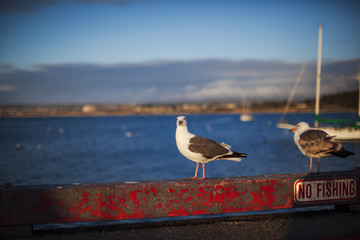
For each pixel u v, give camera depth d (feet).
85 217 15.79
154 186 16.31
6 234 15.66
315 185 18.10
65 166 86.74
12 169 80.53
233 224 17.70
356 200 18.70
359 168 19.86
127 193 16.10
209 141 17.95
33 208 15.40
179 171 75.46
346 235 15.56
